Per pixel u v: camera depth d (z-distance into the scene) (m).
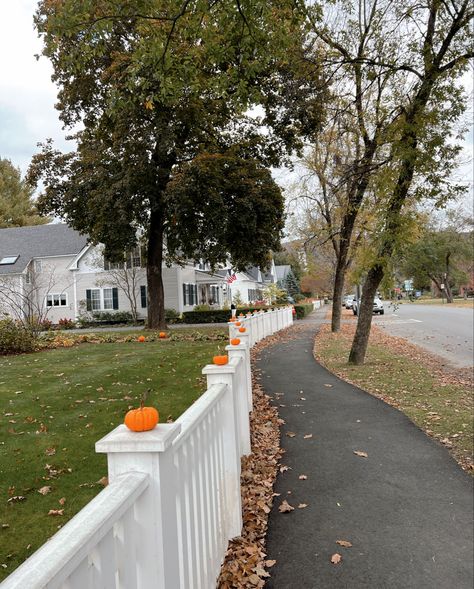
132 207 19.22
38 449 5.33
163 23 6.98
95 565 1.35
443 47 9.62
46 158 20.80
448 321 27.02
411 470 4.76
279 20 6.79
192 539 2.44
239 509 3.52
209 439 2.97
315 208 20.44
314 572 3.09
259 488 4.41
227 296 42.19
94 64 17.48
